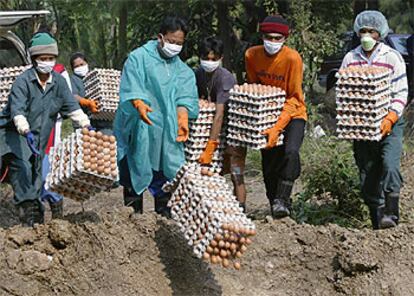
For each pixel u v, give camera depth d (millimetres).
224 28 15844
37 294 5895
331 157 9125
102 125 9477
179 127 6828
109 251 6141
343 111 6902
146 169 6855
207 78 7219
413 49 16422
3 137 6766
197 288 6285
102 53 19281
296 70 7109
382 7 19469
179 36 6719
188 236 5793
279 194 7195
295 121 7172
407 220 8508
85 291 5957
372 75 6762
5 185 9930
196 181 5879
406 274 6305
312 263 6566
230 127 7156
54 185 6055
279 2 14641
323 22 15641
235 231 5574
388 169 7168
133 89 6707
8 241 6125
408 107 13734
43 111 6742
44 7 18078
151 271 6234
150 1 16531
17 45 10445
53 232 6133
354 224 8562
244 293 6391
